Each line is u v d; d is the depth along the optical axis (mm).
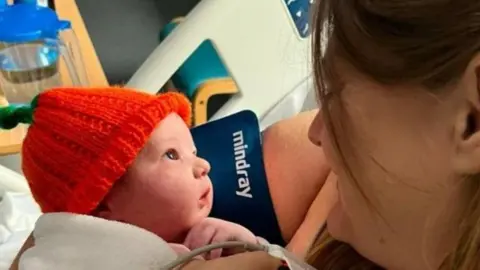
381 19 606
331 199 1087
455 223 671
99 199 919
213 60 1905
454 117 617
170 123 952
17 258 999
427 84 611
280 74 1556
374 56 620
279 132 1217
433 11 583
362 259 879
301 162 1182
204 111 1846
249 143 1193
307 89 1546
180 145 954
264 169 1186
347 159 691
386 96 635
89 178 909
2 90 1600
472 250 642
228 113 1563
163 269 841
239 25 1507
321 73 670
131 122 916
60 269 903
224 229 959
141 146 920
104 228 906
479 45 581
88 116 921
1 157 1792
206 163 985
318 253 910
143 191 931
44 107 943
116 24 2672
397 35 603
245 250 873
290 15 1515
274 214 1172
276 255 815
